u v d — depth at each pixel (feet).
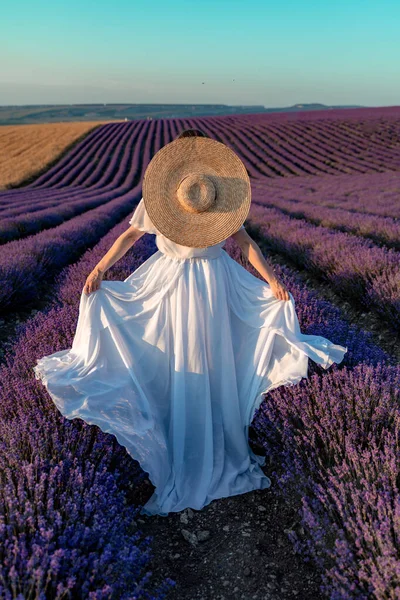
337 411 7.89
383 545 5.44
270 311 8.75
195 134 7.54
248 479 8.21
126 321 8.36
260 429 8.46
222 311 8.14
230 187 7.46
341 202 50.57
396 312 15.01
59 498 6.15
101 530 5.66
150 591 6.16
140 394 7.99
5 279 18.21
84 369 8.00
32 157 126.00
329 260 21.42
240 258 20.54
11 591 4.93
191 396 8.10
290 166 112.47
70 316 12.64
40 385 8.68
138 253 23.02
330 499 6.94
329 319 12.60
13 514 5.52
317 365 9.56
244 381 8.71
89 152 132.16
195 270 8.02
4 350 14.30
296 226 31.50
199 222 7.46
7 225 35.73
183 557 6.79
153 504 7.61
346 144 132.26
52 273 24.45
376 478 6.74
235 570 6.55
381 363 10.05
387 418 7.95
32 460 6.65
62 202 60.70
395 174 91.76
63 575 5.11
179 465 8.02
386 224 29.63
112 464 7.67
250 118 193.36
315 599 6.06
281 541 7.01
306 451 7.59
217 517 7.51
